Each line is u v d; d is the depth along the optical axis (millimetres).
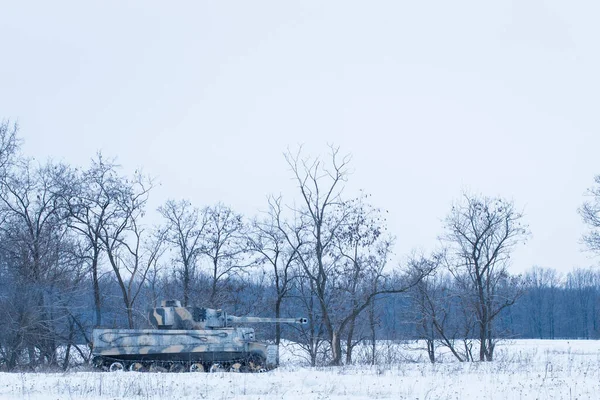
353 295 73062
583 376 39719
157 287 84312
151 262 77688
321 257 71875
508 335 87625
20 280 63844
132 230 74438
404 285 77812
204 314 52562
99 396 30250
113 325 72000
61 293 66125
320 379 37250
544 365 51125
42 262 66188
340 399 29656
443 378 38375
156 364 48938
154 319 52000
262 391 32469
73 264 69500
